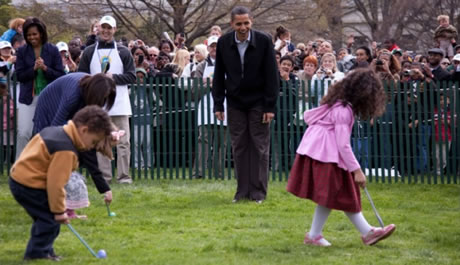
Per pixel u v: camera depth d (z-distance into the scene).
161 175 21.12
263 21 45.72
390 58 23.30
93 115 10.79
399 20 58.84
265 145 17.33
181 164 21.22
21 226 14.26
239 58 17.00
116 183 19.80
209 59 22.03
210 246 12.48
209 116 20.73
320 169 12.50
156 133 20.73
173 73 22.62
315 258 11.95
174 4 42.53
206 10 43.56
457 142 21.19
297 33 47.62
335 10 52.69
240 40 16.94
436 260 12.13
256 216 15.55
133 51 24.59
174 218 15.16
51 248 11.68
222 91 17.38
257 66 16.95
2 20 41.00
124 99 19.47
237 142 17.31
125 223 14.59
